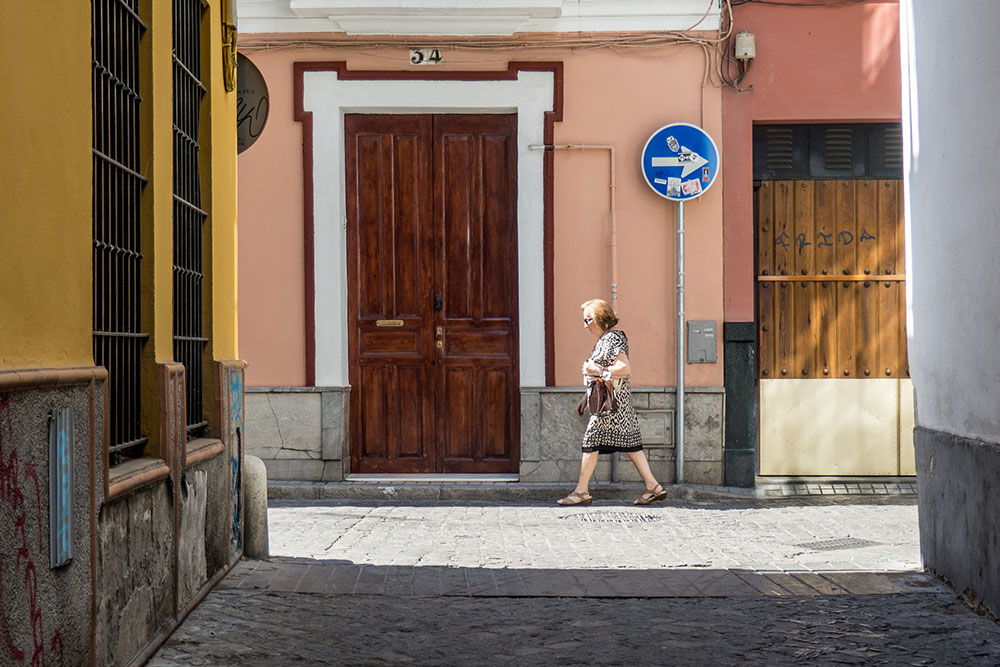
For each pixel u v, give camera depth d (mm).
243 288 11516
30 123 3635
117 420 4789
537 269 11445
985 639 5527
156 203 5172
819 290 11609
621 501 10992
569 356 11461
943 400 6816
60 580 3807
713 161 11211
